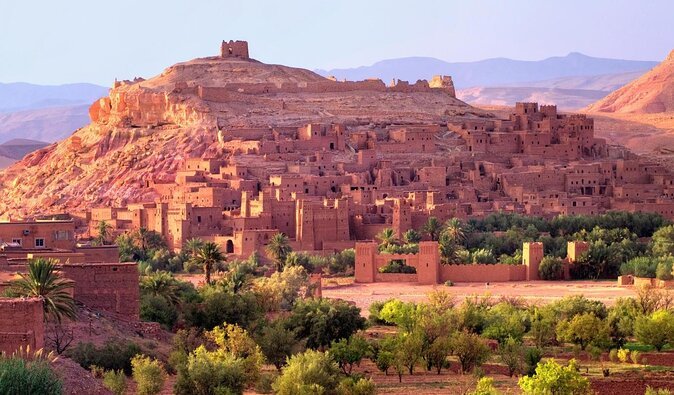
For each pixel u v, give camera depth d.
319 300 193.88
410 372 170.12
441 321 182.88
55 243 185.25
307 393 134.12
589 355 185.62
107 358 135.00
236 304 172.25
